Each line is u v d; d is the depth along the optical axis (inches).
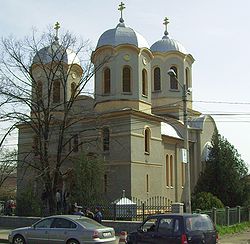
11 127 1291.8
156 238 660.1
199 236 644.7
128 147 1531.7
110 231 791.1
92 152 1533.0
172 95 2007.9
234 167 1774.1
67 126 1328.7
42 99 1310.3
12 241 836.6
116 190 1526.8
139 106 1615.4
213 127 2105.1
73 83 1723.7
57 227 794.8
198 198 1469.0
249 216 1603.1
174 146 1840.6
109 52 1631.4
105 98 1626.5
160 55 2047.2
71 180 1450.5
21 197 1477.6
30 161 1561.3
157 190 1632.6
